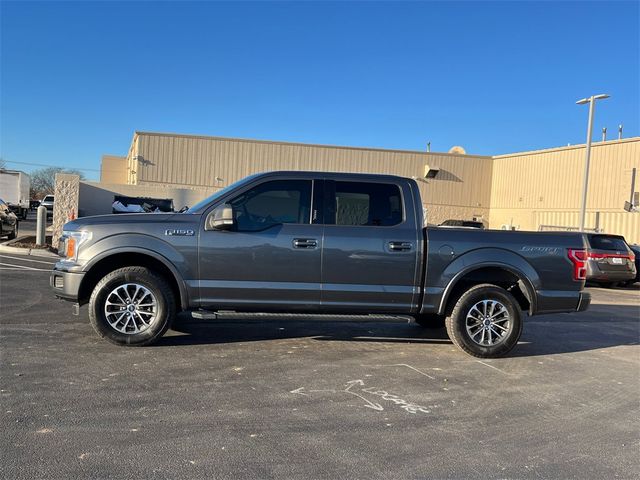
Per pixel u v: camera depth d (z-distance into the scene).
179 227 5.96
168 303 5.98
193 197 24.75
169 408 4.32
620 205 27.16
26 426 3.86
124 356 5.68
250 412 4.32
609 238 16.55
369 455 3.65
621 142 27.22
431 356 6.33
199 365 5.51
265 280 6.02
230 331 7.11
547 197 31.39
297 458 3.56
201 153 31.08
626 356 6.85
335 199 6.23
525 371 5.91
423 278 6.23
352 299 6.15
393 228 6.23
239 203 6.13
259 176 6.21
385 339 7.08
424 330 7.78
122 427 3.92
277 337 6.91
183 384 4.91
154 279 5.93
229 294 6.00
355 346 6.63
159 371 5.25
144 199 23.94
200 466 3.39
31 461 3.36
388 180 6.37
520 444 3.95
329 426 4.11
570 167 29.98
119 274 5.87
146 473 3.27
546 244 6.42
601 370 6.09
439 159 34.62
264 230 6.04
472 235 6.34
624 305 12.49
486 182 35.56
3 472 3.21
